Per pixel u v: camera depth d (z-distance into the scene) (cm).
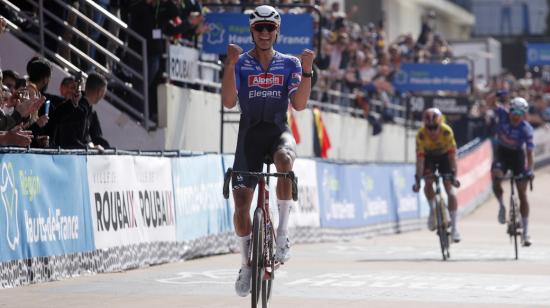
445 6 7175
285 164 1127
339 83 3706
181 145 2455
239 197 1147
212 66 2662
